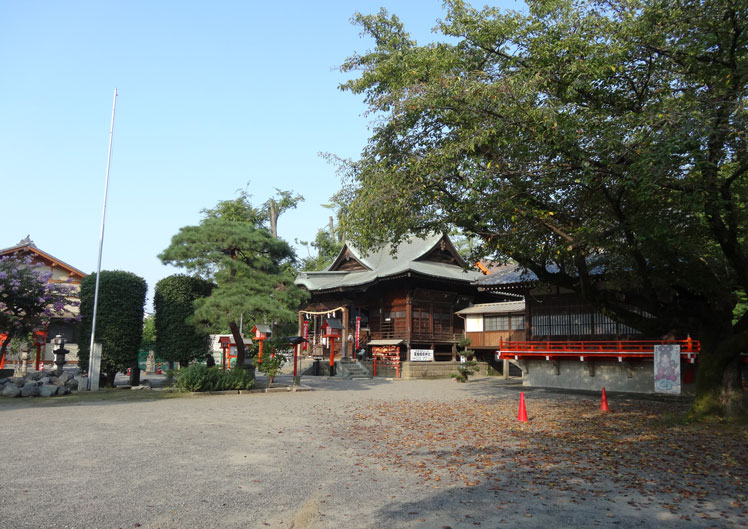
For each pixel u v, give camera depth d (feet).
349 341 132.05
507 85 37.58
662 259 43.65
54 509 20.65
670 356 58.70
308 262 186.91
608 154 36.50
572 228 42.42
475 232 46.47
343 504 22.20
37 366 97.66
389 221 45.44
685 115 33.12
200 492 23.44
